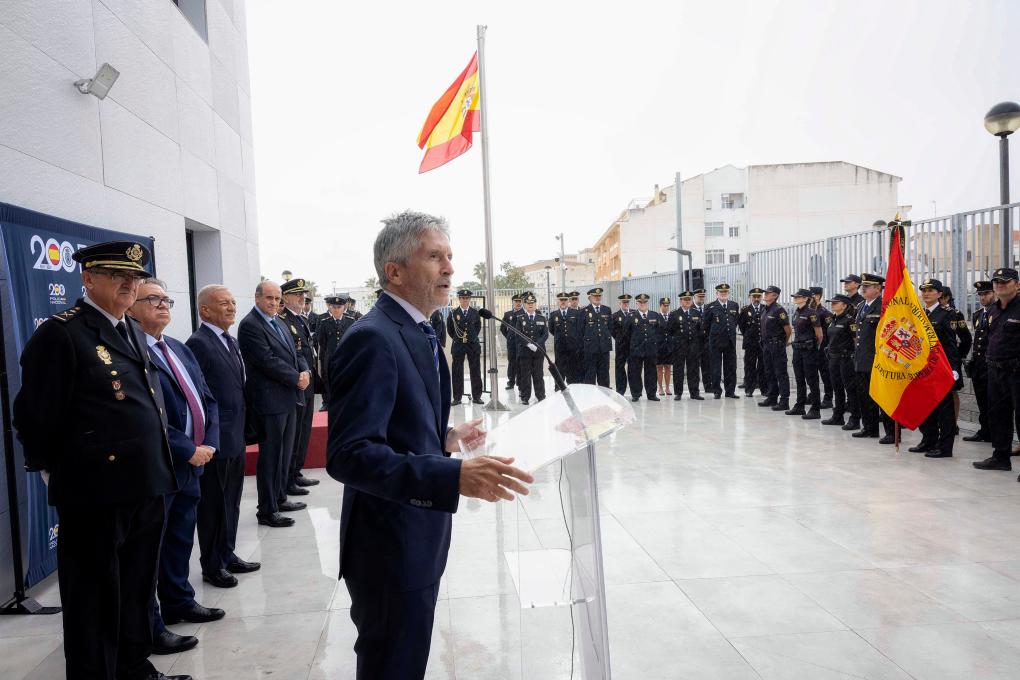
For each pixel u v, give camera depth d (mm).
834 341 7883
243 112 8180
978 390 6719
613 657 2721
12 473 3234
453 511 1443
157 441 2504
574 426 1572
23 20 3545
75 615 2318
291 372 4613
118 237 4395
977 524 4262
